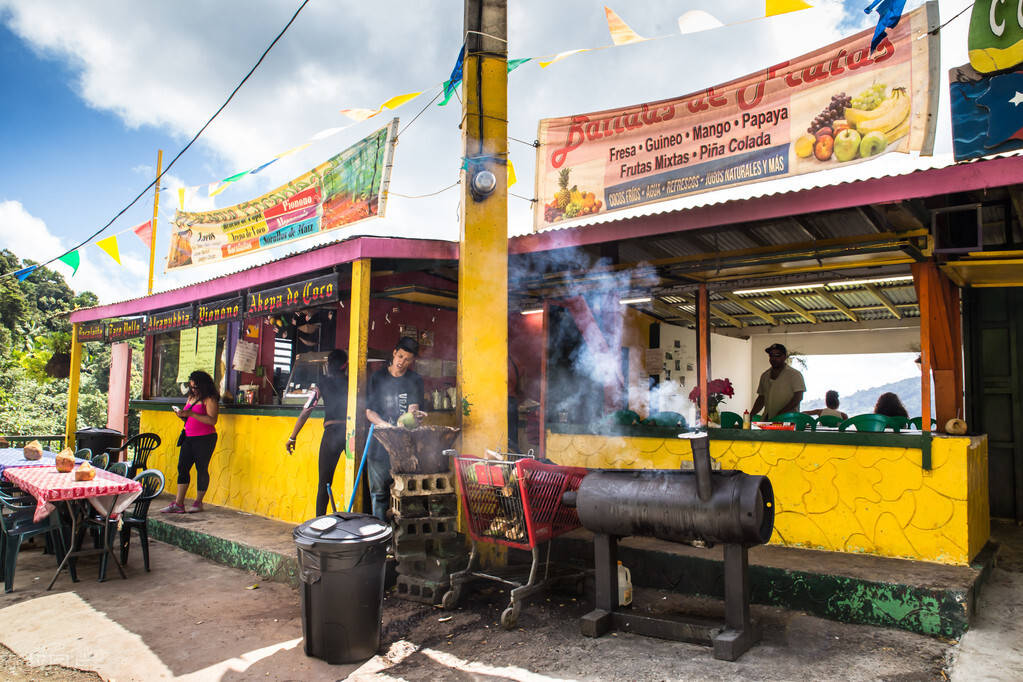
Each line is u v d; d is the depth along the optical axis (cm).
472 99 582
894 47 470
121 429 1136
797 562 483
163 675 380
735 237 553
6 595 530
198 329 951
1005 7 407
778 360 694
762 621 440
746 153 548
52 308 3316
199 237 1029
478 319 566
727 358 1175
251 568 588
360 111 579
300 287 632
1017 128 403
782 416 575
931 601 411
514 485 459
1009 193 440
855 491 514
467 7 589
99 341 1041
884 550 498
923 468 484
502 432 567
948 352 550
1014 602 454
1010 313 709
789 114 526
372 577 402
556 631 438
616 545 454
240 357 837
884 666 365
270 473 743
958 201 460
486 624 455
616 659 387
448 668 384
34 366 1669
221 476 832
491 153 583
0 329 2417
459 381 565
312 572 396
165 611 489
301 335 855
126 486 541
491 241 575
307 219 826
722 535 384
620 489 425
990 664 361
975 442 507
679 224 495
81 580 569
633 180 614
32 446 700
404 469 506
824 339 1164
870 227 515
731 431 580
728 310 939
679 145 588
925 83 453
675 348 989
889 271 567
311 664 394
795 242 555
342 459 630
